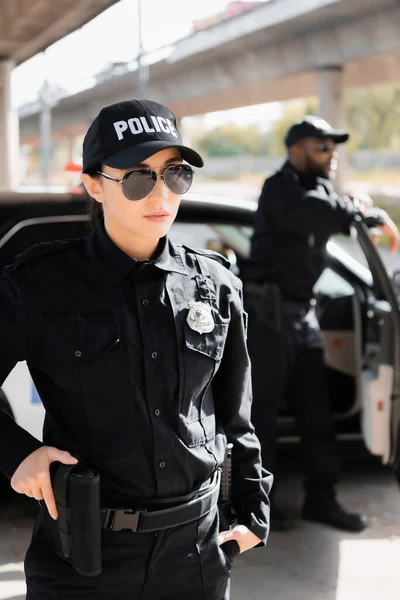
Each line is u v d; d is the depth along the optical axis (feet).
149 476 5.10
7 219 11.99
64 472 4.88
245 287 12.01
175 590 5.22
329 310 13.30
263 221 11.78
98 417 5.06
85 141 5.29
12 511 12.19
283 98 111.45
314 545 11.59
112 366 5.03
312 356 12.09
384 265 11.43
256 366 11.66
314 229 11.46
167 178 5.11
